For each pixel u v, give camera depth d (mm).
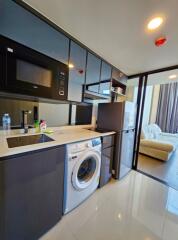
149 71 2527
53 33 1337
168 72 2428
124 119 2152
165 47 1629
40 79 1300
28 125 1644
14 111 1511
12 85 1104
